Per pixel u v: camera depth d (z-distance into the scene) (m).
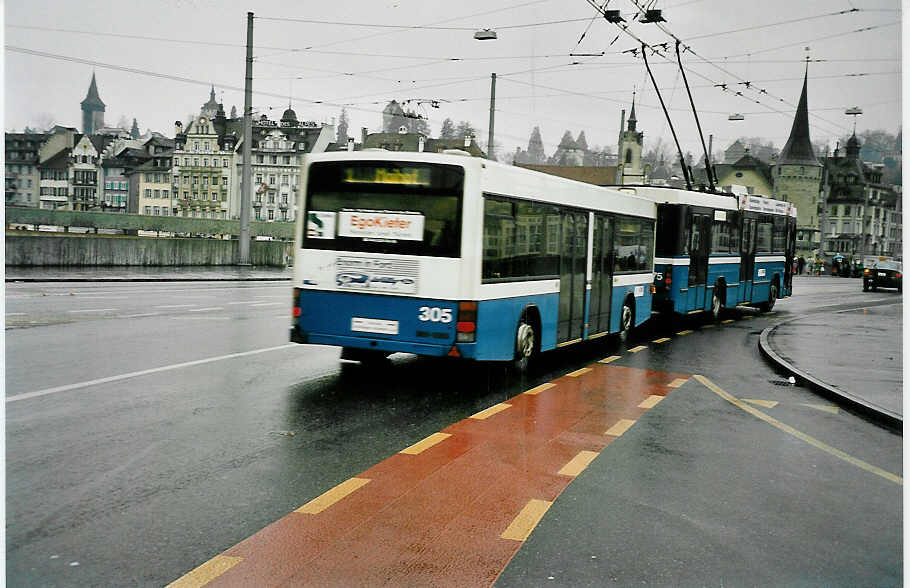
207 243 42.84
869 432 9.02
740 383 12.26
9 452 6.87
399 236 10.48
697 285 20.92
